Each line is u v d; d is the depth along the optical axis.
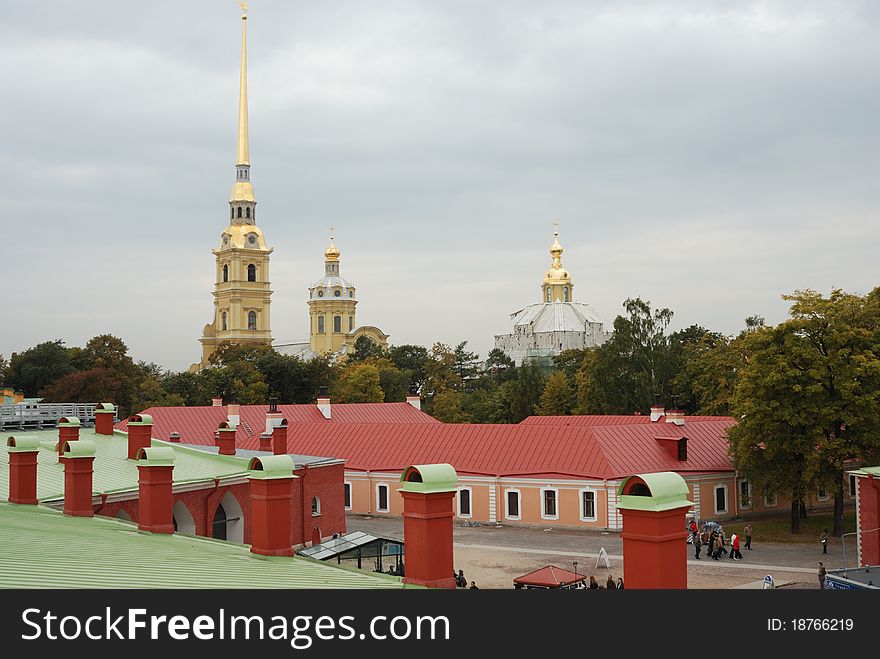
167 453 26.81
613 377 126.00
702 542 68.00
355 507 89.75
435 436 89.94
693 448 85.25
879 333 75.38
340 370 183.50
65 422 45.41
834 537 73.94
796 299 75.31
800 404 73.31
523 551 69.31
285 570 19.27
